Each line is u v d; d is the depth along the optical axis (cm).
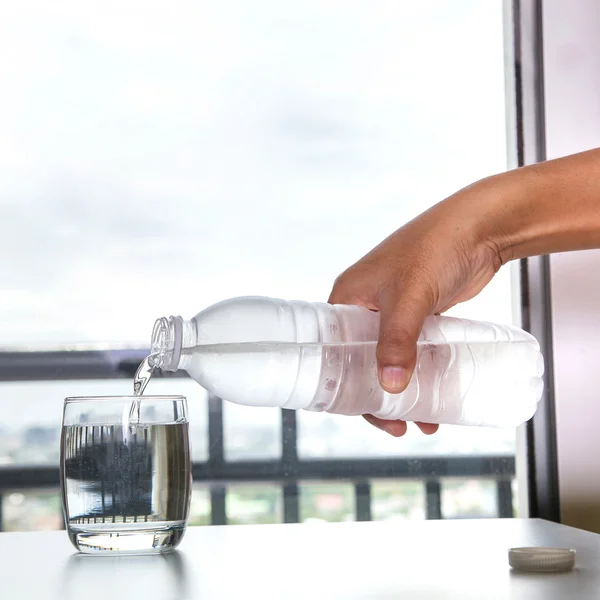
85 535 82
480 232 91
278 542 91
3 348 180
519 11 140
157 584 68
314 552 84
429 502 174
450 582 68
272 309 89
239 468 177
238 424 178
